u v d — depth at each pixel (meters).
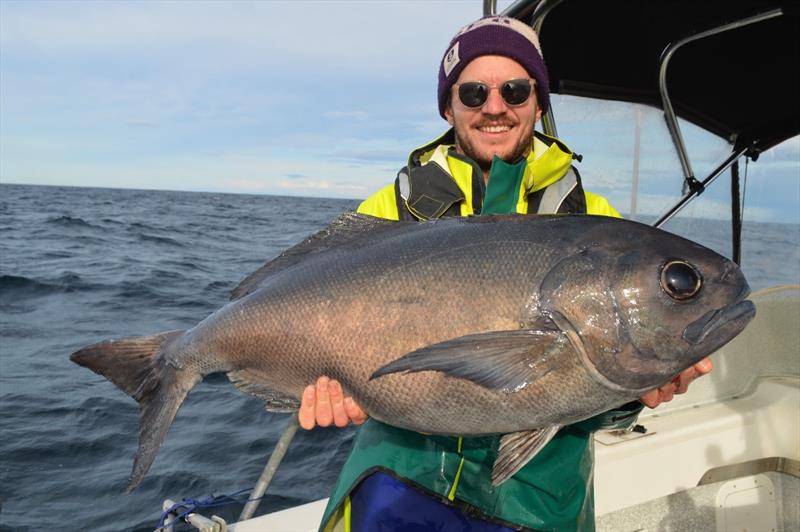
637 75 3.76
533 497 2.11
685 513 3.34
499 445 2.04
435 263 2.04
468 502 2.10
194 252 23.84
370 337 2.02
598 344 1.95
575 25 3.32
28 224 32.34
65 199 75.31
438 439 2.14
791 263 4.00
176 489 5.27
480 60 2.39
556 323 1.95
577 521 2.15
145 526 4.76
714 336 1.96
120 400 7.17
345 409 2.08
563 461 2.16
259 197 145.88
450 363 1.89
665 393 2.15
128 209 57.91
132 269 17.97
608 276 1.97
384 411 2.04
